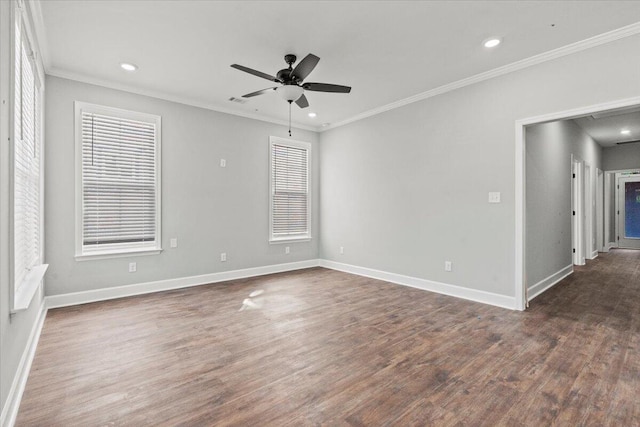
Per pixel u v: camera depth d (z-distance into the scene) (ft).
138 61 11.48
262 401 6.32
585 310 11.68
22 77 7.41
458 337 9.33
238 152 17.11
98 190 13.16
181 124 15.17
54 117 12.11
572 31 9.55
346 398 6.42
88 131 12.91
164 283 14.74
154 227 14.51
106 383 6.95
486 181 12.57
